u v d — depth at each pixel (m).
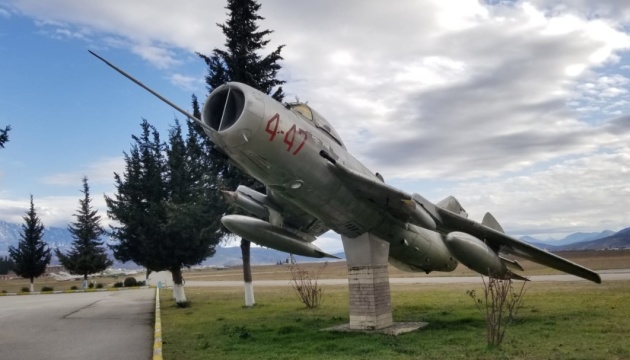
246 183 21.66
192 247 22.83
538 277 37.06
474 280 36.47
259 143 9.97
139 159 24.08
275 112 10.15
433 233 15.48
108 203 23.97
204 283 53.25
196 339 12.12
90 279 95.31
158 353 9.02
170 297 30.25
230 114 10.28
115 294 35.66
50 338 12.28
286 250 14.89
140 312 19.53
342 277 55.41
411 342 10.59
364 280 12.63
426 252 15.23
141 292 37.66
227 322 15.83
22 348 10.77
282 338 11.93
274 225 14.32
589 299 18.47
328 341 11.12
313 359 8.98
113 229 23.91
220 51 22.11
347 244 13.06
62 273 128.38
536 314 14.77
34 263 50.28
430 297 22.47
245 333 12.26
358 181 11.41
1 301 29.36
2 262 132.62
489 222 14.98
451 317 15.05
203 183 22.83
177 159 23.50
